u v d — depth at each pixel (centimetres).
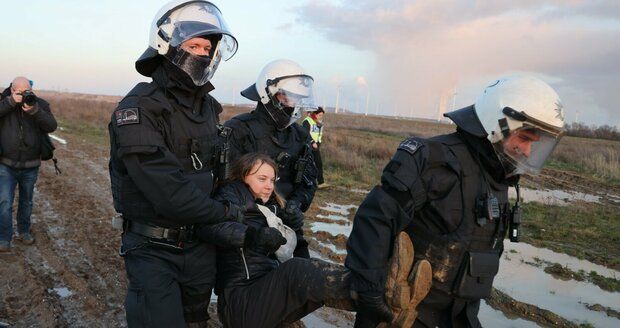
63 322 399
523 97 213
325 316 437
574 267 620
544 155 221
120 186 250
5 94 537
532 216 920
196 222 241
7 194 549
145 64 257
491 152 226
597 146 3056
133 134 228
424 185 224
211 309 436
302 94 355
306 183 385
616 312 473
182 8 245
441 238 226
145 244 247
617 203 1166
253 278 263
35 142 562
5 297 438
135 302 240
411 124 6619
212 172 273
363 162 1475
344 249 637
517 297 507
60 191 892
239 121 362
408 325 223
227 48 266
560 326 438
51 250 569
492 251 235
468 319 237
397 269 219
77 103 4450
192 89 251
